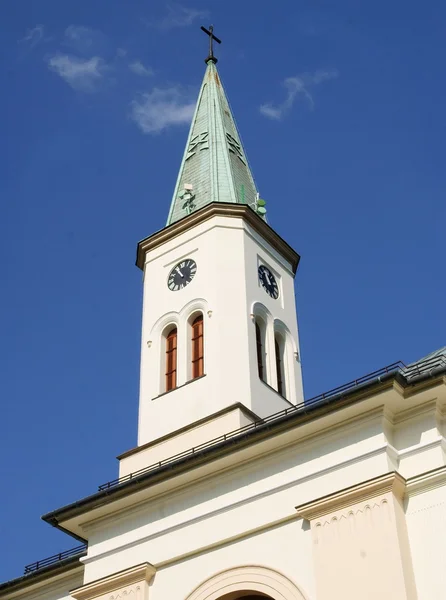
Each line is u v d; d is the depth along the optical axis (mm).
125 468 35875
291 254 44188
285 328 41000
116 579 30219
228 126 48906
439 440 26859
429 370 27688
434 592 24734
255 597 28484
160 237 42844
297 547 27328
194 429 34938
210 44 53844
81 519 32562
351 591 25469
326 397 28562
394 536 25469
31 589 35156
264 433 29047
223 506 29438
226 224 41469
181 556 29516
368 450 27406
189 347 38781
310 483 28062
